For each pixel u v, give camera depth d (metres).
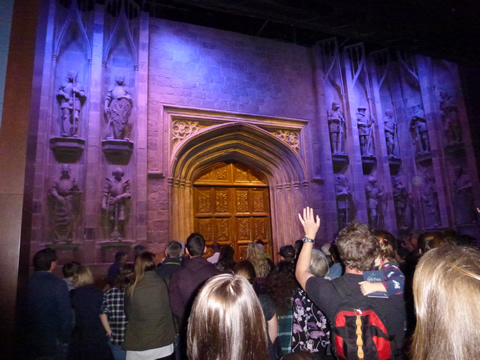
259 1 7.66
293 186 12.04
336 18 8.24
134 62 9.95
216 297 1.25
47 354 3.25
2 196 2.18
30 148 2.38
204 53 11.19
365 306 1.94
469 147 11.55
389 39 9.14
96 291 4.12
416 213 12.76
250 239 12.33
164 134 10.20
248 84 11.64
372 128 13.05
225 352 1.18
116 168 9.23
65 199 8.70
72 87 9.16
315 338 2.87
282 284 3.04
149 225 9.46
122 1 10.10
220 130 11.10
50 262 3.57
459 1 7.68
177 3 12.12
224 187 12.39
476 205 11.27
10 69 2.35
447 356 0.93
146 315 3.21
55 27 9.27
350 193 12.16
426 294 1.02
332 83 12.84
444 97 12.42
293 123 12.14
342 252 2.17
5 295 2.09
